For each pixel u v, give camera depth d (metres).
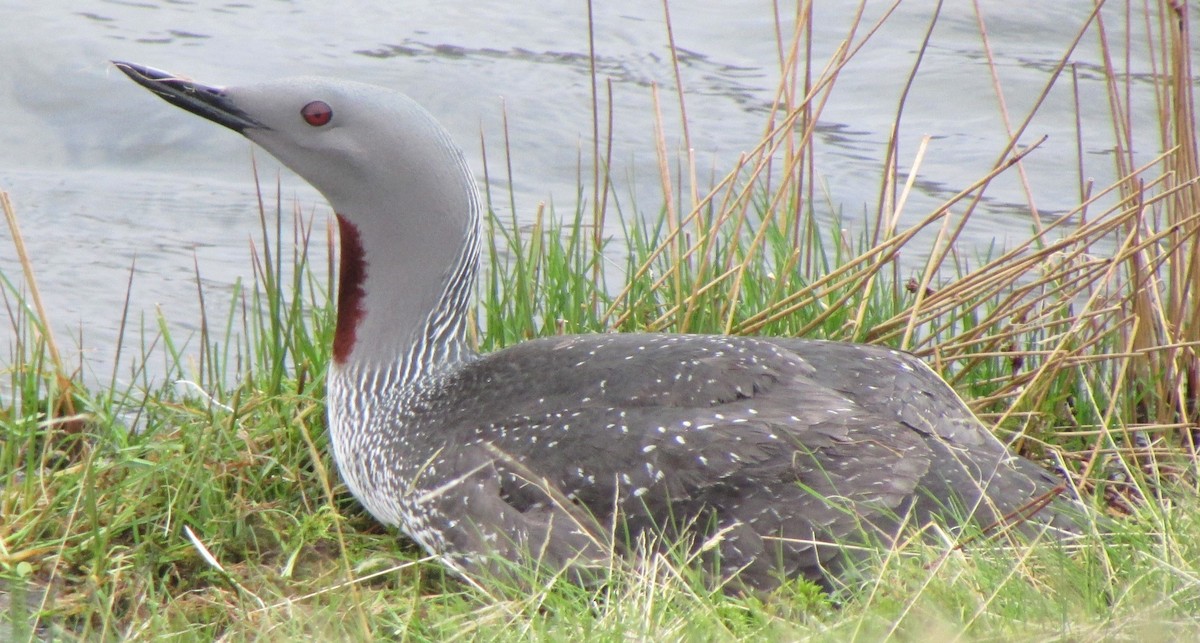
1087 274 10.22
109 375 12.13
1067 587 7.00
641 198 16.86
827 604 7.11
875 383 8.06
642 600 7.02
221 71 19.39
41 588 7.84
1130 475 8.72
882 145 18.33
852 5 22.64
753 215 15.00
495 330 10.68
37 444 9.52
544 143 18.28
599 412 7.91
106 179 17.30
